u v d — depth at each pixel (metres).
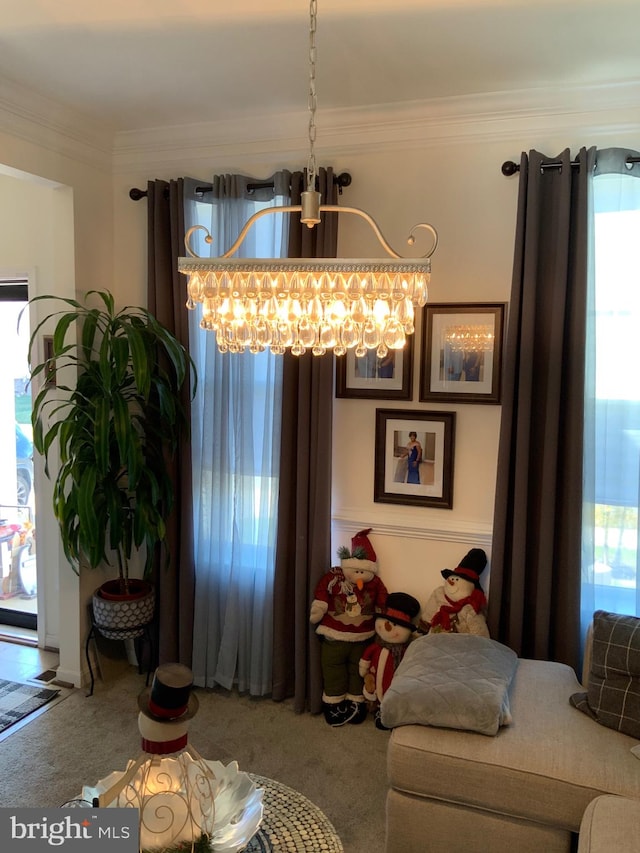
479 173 2.64
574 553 2.47
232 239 2.88
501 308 2.62
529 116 2.53
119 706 2.90
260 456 2.97
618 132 2.47
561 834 1.79
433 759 1.87
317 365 2.77
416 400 2.79
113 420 2.78
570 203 2.45
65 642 3.08
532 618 2.60
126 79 2.43
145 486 2.86
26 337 3.56
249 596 2.99
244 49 2.17
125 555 2.94
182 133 2.95
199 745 2.62
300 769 2.47
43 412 3.33
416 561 2.85
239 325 1.57
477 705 1.94
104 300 2.82
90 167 3.01
